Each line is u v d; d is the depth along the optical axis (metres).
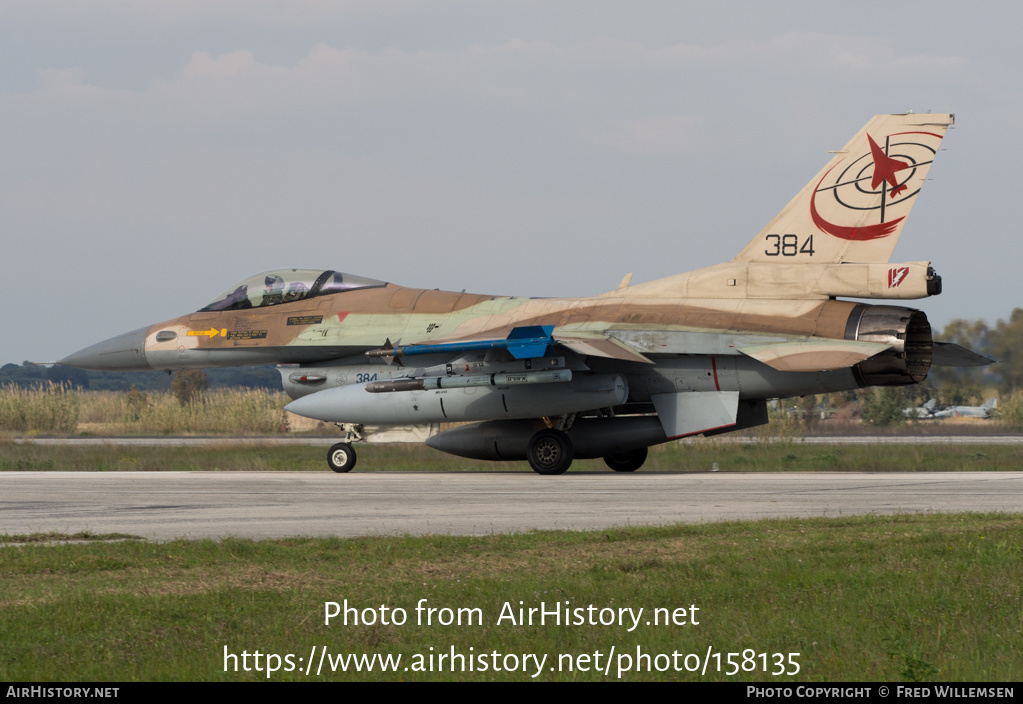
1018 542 34.41
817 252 66.88
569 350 67.44
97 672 20.84
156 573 31.02
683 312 69.25
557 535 37.44
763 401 72.62
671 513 45.16
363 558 33.19
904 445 104.88
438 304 77.75
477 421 74.00
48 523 44.06
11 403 174.62
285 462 91.00
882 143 65.44
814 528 38.75
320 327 79.06
